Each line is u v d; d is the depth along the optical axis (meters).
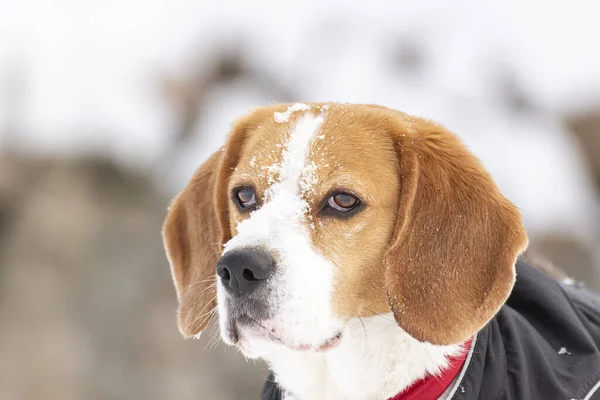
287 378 5.00
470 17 15.61
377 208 4.66
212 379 9.18
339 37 14.77
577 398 4.60
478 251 4.64
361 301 4.69
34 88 12.98
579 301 5.40
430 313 4.58
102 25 15.20
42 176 10.53
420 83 13.93
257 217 4.57
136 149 11.54
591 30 15.95
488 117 13.36
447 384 4.64
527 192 12.00
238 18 15.12
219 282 4.57
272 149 4.83
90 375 8.91
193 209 5.46
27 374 8.77
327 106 4.99
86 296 9.39
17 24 14.94
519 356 4.63
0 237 9.91
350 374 4.76
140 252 9.87
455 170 4.76
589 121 12.93
